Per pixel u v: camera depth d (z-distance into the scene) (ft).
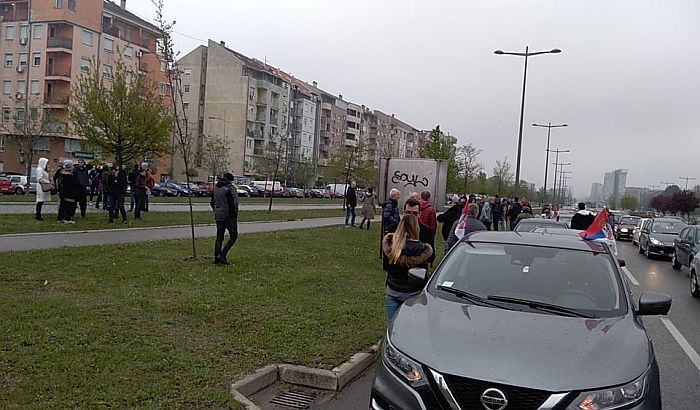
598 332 14.58
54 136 195.83
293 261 45.21
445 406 12.59
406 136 502.38
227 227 41.09
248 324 25.14
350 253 54.34
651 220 86.94
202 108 301.43
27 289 28.58
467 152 192.13
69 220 61.31
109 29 233.96
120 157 87.86
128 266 36.73
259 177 277.03
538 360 13.00
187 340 22.24
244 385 18.33
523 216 63.62
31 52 219.61
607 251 19.40
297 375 19.89
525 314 15.55
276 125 321.73
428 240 42.14
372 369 21.90
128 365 18.90
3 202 88.28
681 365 24.93
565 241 19.95
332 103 390.63
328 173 331.36
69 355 19.33
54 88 218.38
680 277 59.06
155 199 138.31
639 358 13.60
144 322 24.14
